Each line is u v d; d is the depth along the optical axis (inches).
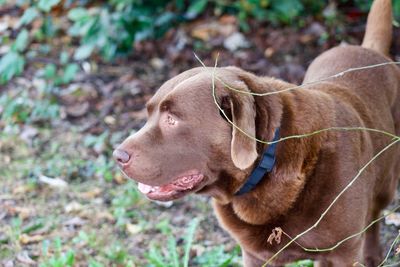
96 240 226.1
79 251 220.8
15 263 216.4
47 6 300.8
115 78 321.7
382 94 191.9
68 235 230.1
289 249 169.0
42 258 218.2
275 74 313.1
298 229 164.1
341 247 167.0
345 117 169.2
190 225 216.4
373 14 218.1
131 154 157.0
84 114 299.4
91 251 220.8
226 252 218.2
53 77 312.2
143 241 226.4
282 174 160.1
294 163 159.8
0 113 301.0
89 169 264.1
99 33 314.2
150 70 327.3
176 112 156.0
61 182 257.3
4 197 250.2
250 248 171.6
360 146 169.5
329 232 163.5
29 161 271.3
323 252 168.9
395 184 201.5
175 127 156.6
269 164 158.7
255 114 155.3
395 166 196.7
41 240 227.3
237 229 170.2
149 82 317.7
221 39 338.6
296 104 162.7
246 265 182.1
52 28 339.0
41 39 346.6
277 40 335.9
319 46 332.2
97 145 274.4
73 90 311.1
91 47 311.1
